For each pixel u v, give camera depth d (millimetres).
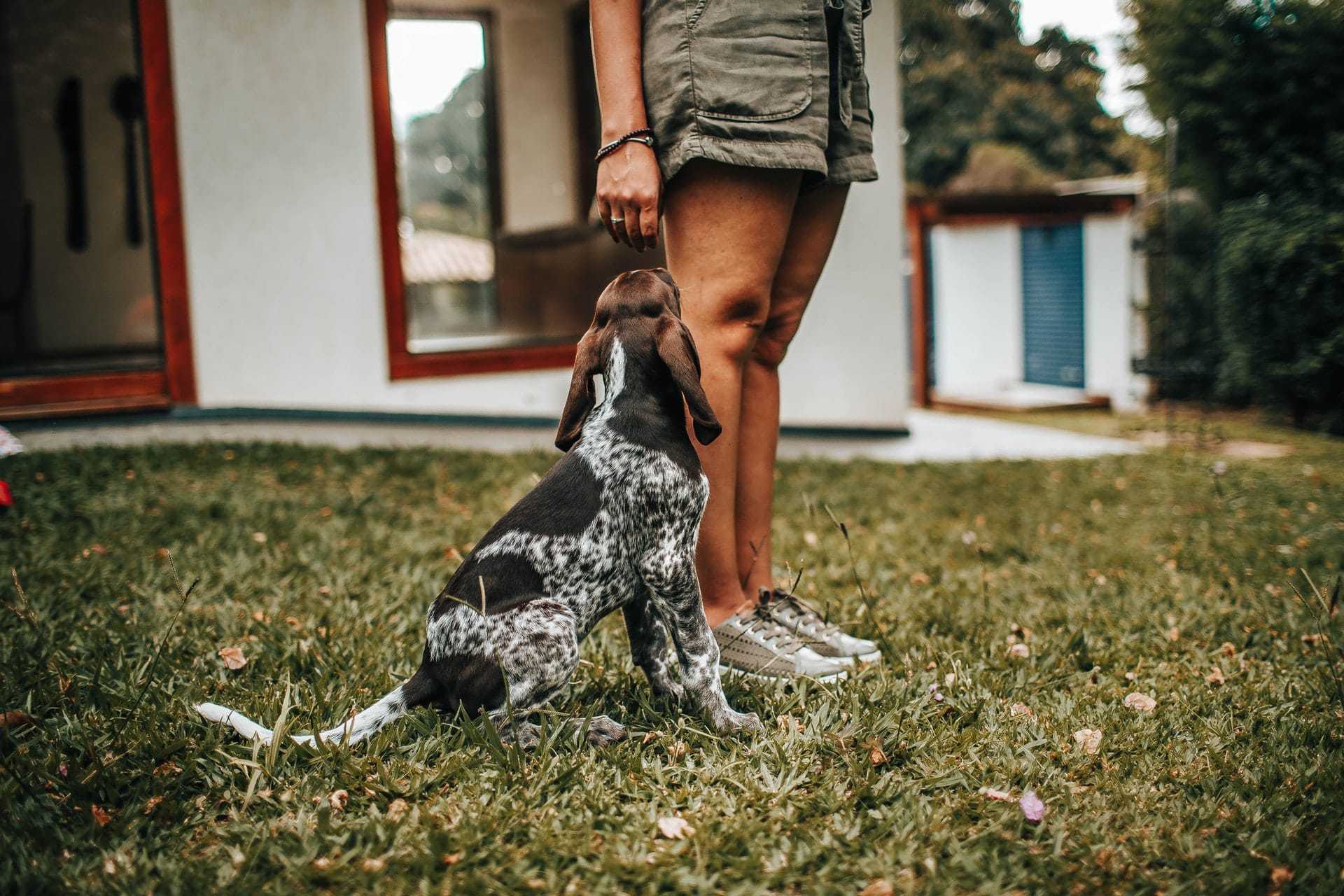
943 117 24078
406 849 1931
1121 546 4836
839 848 1949
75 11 9062
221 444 6125
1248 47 10430
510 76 9758
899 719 2496
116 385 6777
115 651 2965
